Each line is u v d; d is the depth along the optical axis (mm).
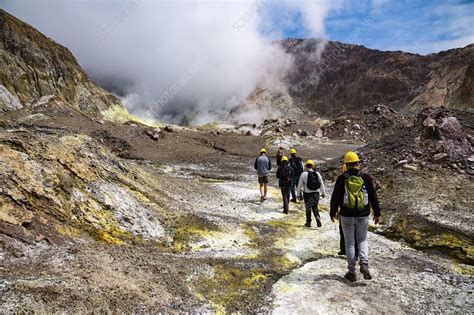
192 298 4680
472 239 7695
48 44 97562
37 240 4863
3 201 5047
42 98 29531
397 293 5164
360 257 5520
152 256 5758
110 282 4305
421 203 9805
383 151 15258
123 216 7113
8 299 3291
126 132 27156
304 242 7887
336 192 5617
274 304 4812
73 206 6398
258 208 11227
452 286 5562
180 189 11703
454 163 11820
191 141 29891
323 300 4871
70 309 3510
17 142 6801
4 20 87438
